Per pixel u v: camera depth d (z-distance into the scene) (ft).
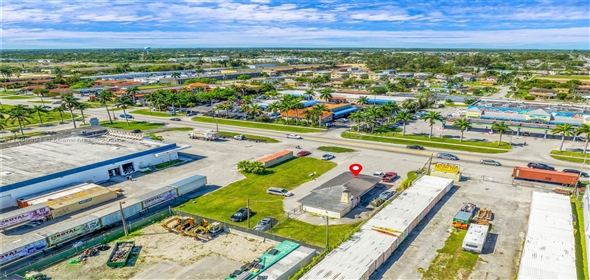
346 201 217.36
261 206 227.61
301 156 332.80
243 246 180.34
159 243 183.11
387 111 440.04
